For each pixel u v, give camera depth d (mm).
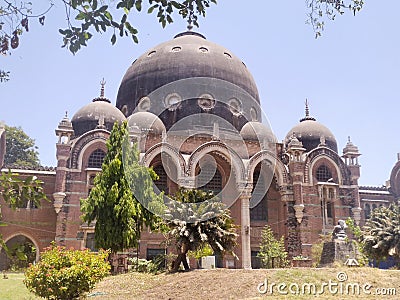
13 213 37062
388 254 35750
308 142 48844
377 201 48500
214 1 5875
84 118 43781
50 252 15320
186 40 47094
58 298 14562
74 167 38438
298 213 40531
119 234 27719
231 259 37688
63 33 5258
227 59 45625
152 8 5695
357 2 6344
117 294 17438
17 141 63688
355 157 44969
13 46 5152
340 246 27562
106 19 5270
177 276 19875
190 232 21375
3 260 35281
